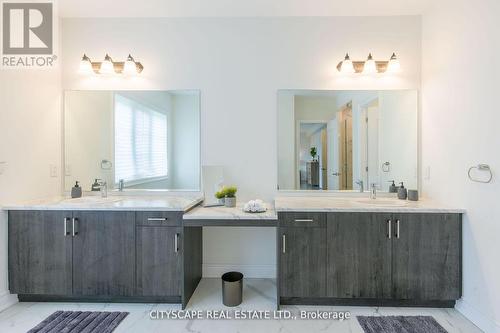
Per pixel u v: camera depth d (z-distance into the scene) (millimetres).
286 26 2734
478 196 1960
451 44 2244
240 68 2748
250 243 2768
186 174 2791
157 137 2807
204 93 2762
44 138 2580
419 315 2078
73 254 2195
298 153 2758
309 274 2162
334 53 2732
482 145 1923
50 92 2650
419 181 2709
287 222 2158
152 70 2771
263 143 2758
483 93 1915
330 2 2490
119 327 1946
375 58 2719
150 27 2766
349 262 2148
